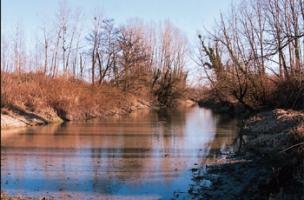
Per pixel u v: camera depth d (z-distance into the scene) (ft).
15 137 86.12
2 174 52.01
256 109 124.88
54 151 69.15
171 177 50.72
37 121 113.50
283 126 74.02
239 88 128.67
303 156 41.91
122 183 48.16
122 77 199.00
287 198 36.42
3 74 119.65
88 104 142.72
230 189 44.21
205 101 251.80
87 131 99.14
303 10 74.64
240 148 69.31
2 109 108.47
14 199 40.78
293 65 79.36
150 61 225.56
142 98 214.07
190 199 41.83
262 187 41.29
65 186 46.73
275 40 45.98
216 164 57.16
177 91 234.79
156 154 66.59
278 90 108.88
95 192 44.39
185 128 107.14
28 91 122.62
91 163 59.41
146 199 41.98
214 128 106.22
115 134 93.56
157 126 113.09
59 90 132.67
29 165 57.67
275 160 48.52
